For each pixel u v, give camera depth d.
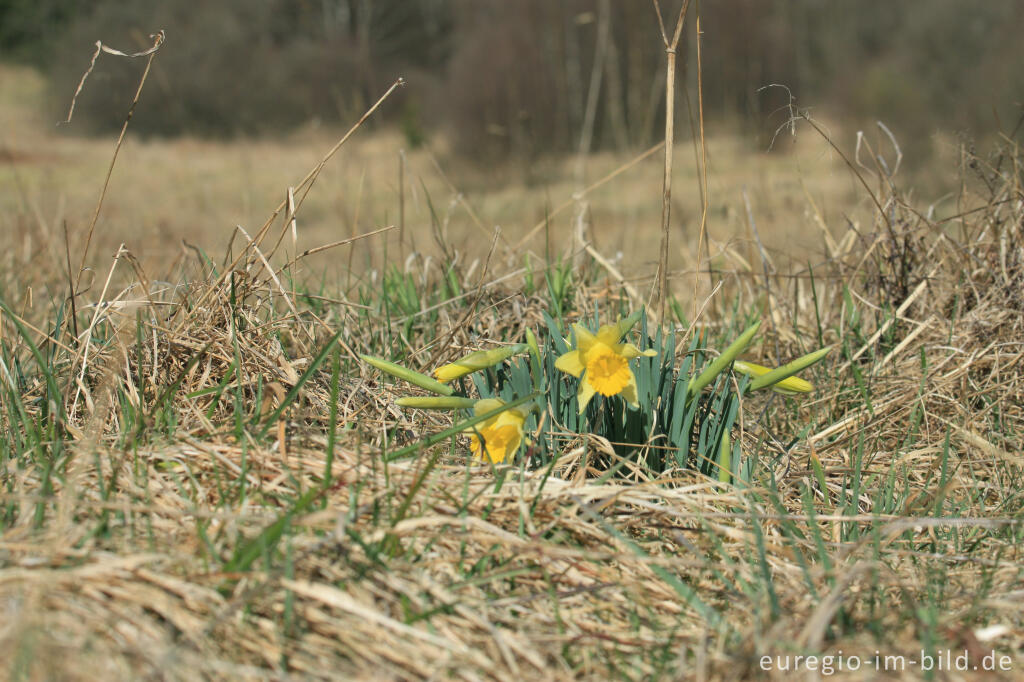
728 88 7.76
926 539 1.08
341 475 1.05
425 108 8.16
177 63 8.15
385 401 1.18
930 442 1.23
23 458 1.08
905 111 5.61
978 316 1.33
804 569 1.01
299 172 5.32
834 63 8.40
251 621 0.96
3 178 4.80
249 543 0.98
